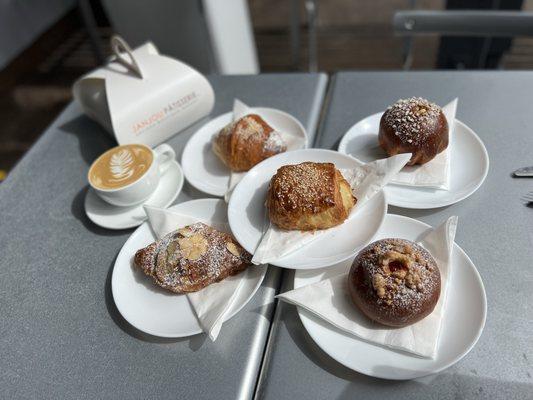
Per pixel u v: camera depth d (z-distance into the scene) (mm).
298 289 626
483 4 1746
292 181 715
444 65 1950
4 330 700
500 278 644
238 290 667
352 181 767
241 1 1980
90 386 607
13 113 2547
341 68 2428
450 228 657
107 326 681
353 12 2832
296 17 2055
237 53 2117
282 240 701
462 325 579
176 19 1893
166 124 982
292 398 551
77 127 1113
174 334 616
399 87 1042
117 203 825
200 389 579
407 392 539
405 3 2799
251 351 611
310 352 597
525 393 523
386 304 561
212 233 719
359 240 686
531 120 896
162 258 689
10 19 2705
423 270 579
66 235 843
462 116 932
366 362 558
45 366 642
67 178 970
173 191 865
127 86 954
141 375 607
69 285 753
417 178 790
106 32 3072
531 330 580
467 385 537
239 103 993
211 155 938
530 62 2211
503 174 796
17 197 939
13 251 827
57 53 2955
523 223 713
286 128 949
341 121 972
